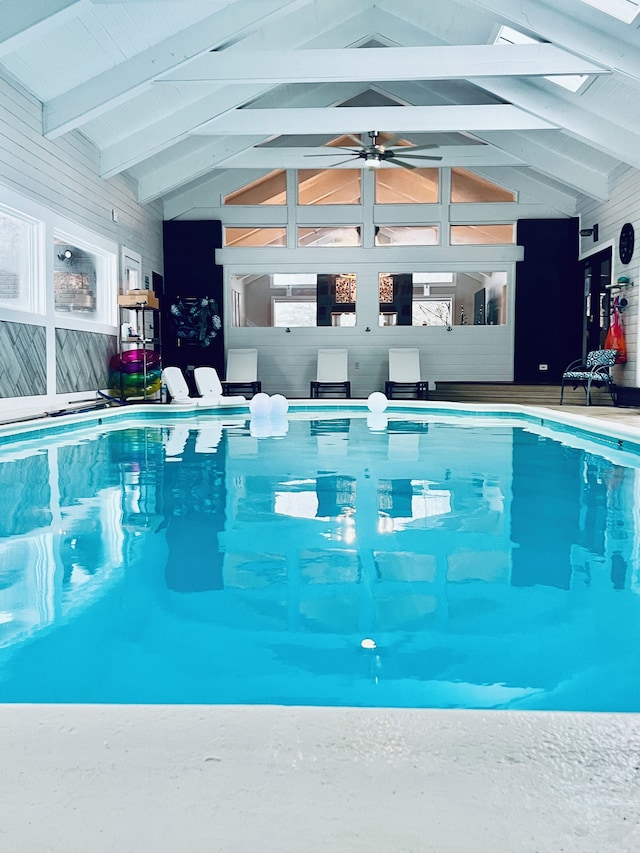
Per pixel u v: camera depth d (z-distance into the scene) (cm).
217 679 159
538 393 1130
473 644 179
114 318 1025
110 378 1004
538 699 149
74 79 736
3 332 690
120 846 71
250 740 88
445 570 243
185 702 147
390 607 206
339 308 1353
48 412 734
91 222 920
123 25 692
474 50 781
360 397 1344
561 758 84
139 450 570
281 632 186
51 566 249
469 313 1537
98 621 195
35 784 80
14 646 178
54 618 198
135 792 78
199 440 639
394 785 79
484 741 88
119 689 154
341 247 1327
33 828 73
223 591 221
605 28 720
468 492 390
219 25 749
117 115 883
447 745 87
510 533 296
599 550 270
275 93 1151
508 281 1313
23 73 684
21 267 782
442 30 1000
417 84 1210
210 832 73
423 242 1362
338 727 91
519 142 1148
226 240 1349
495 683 157
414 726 91
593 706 147
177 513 335
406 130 980
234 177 1320
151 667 165
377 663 167
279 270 1330
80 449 576
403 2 995
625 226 1059
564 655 172
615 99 870
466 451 565
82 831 73
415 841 71
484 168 1301
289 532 298
